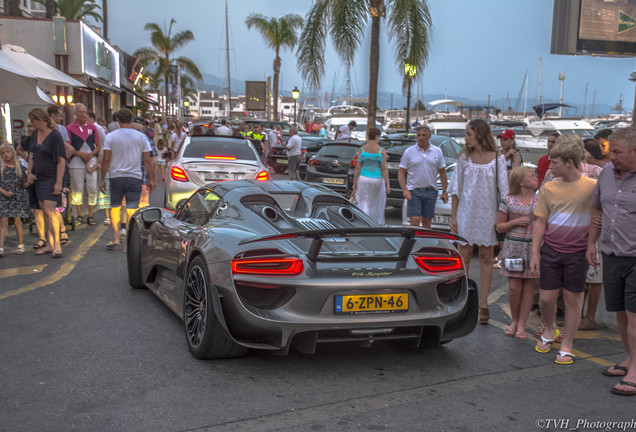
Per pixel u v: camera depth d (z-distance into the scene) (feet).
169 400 11.09
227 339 12.71
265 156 71.92
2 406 10.65
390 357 13.98
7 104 35.60
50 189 23.62
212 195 16.33
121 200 26.20
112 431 9.80
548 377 12.94
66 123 60.85
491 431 10.18
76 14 107.96
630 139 12.00
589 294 16.96
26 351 13.58
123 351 13.73
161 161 57.52
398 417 10.63
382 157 26.68
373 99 51.55
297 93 108.06
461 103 141.69
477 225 17.08
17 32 59.31
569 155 13.70
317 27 53.11
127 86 101.65
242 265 12.07
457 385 12.31
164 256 16.61
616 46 26.48
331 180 43.55
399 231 11.98
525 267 15.58
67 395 11.19
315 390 11.79
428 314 12.75
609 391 12.17
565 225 13.89
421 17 50.29
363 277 12.21
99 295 18.71
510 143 25.48
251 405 10.96
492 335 16.16
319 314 12.00
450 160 37.11
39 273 21.38
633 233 12.21
